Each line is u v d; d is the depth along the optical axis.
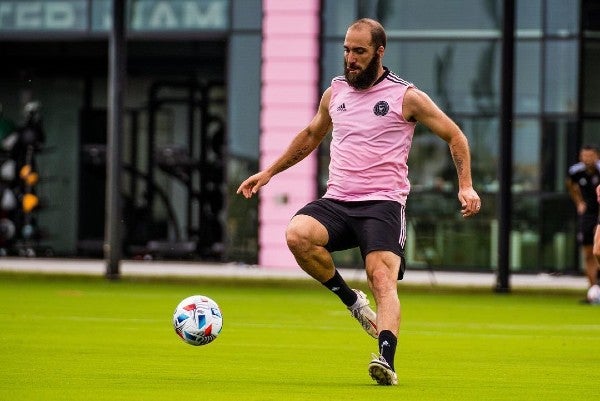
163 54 82.56
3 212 84.31
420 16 73.44
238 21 75.06
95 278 65.75
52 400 21.91
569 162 72.56
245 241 75.06
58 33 77.44
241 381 25.44
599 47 72.38
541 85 72.62
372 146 25.17
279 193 74.50
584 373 28.58
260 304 52.22
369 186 25.19
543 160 72.62
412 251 74.12
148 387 24.08
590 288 56.00
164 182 83.75
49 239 84.62
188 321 27.19
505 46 60.03
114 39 63.16
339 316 46.16
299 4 74.44
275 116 74.88
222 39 75.31
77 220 84.56
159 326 39.88
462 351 34.09
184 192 83.62
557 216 72.56
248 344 34.69
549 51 72.50
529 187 72.81
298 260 25.84
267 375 26.78
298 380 25.84
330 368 28.53
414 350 34.28
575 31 72.38
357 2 74.00
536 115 72.62
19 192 84.38
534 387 25.53
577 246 72.50
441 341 37.34
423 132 73.81
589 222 56.59
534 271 72.81
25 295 54.22
